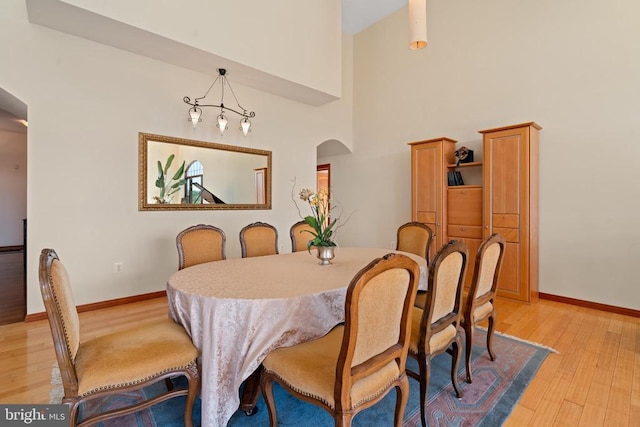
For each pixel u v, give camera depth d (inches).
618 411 67.7
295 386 51.8
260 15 151.9
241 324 58.4
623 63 127.6
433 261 61.6
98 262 130.9
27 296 115.3
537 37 150.6
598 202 134.0
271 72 156.7
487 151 152.0
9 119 239.9
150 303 138.8
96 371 50.9
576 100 139.1
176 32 125.7
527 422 64.2
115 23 114.1
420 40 84.0
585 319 123.0
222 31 138.8
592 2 134.6
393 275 48.1
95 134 128.7
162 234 148.3
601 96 132.8
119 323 115.8
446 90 187.0
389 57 217.5
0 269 207.8
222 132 166.4
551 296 146.5
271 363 56.1
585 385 77.5
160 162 146.6
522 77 155.6
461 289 71.6
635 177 125.5
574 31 139.6
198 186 159.9
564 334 108.6
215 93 163.2
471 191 163.6
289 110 198.2
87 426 50.9
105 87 130.6
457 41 181.2
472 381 79.0
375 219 230.4
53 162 119.9
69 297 53.4
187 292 64.0
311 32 174.9
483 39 169.9
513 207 144.4
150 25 119.3
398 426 56.0
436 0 190.4
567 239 141.9
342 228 252.1
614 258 130.4
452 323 71.4
